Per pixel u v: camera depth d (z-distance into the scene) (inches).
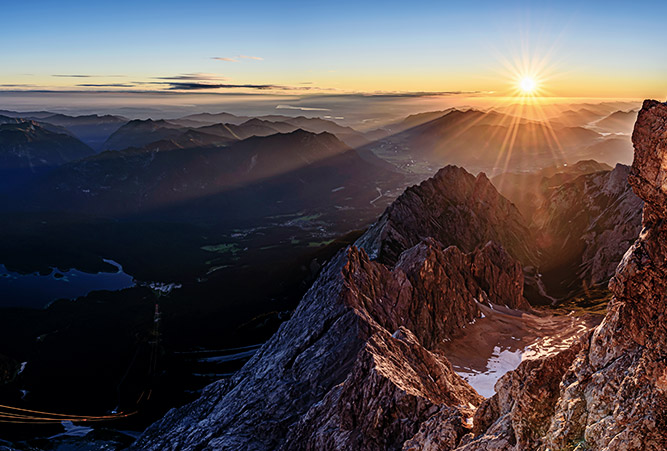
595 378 1016.9
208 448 2817.4
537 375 1142.3
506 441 1138.7
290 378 3169.3
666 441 849.5
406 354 2465.6
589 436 955.3
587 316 4793.3
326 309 3673.7
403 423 1798.7
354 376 2170.3
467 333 4266.7
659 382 895.1
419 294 4284.0
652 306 962.7
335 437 1984.5
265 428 2785.4
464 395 2407.7
